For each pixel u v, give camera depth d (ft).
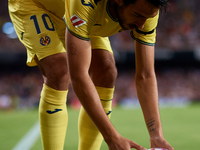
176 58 140.77
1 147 31.71
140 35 16.96
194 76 163.43
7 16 142.20
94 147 19.62
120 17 14.88
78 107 114.21
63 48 17.76
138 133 41.86
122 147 14.42
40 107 18.11
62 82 17.54
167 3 13.80
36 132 42.42
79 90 14.46
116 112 78.23
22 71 171.83
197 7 150.10
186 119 59.88
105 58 19.15
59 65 17.30
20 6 18.42
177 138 37.60
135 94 146.82
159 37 142.20
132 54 138.51
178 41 141.38
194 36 142.61
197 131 43.50
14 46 139.13
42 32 17.58
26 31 18.06
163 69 170.40
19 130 44.83
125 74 167.53
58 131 18.15
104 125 14.51
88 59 14.51
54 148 18.28
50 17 18.35
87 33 14.47
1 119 60.59
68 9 14.51
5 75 167.53
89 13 14.28
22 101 136.05
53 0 17.62
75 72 14.38
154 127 17.02
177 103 144.15
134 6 13.74
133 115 69.41
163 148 15.97
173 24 145.28
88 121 19.25
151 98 17.46
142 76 17.62
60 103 17.97
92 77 19.56
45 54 17.33
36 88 149.79
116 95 146.30
